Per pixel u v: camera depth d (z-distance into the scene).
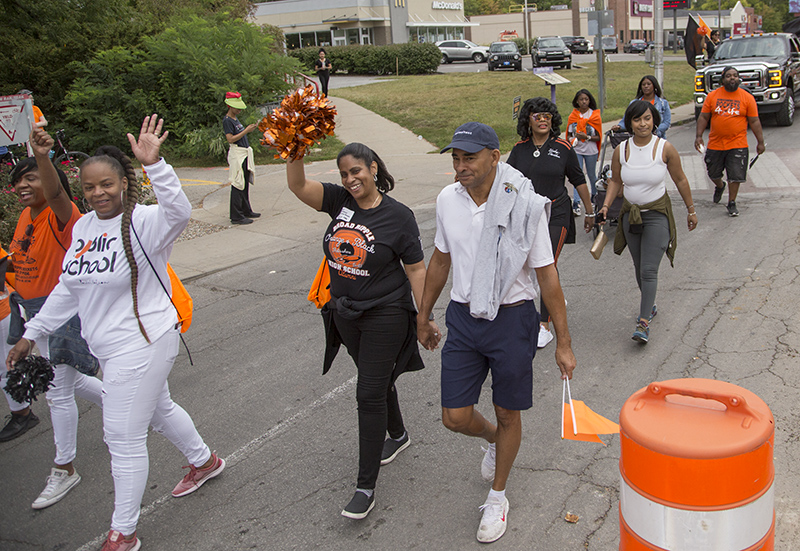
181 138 16.31
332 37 44.91
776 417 3.84
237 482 3.66
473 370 3.02
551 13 66.69
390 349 3.24
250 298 6.75
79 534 3.33
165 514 3.43
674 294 5.93
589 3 64.50
